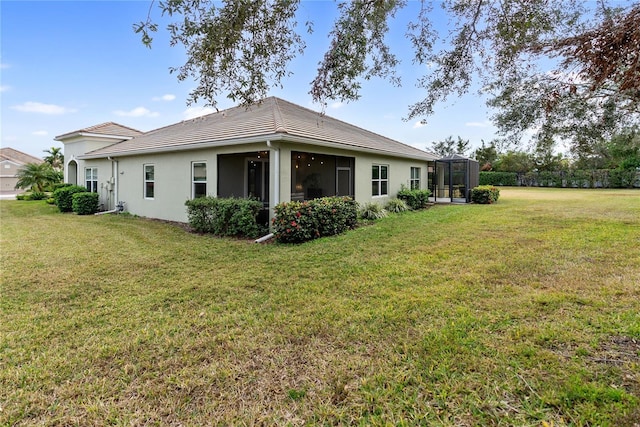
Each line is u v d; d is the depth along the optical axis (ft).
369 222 33.09
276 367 8.50
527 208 43.60
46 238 26.22
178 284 15.07
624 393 6.99
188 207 30.25
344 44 11.71
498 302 12.11
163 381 8.00
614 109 12.79
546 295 12.66
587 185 91.66
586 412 6.55
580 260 17.49
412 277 15.34
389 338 9.73
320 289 14.10
